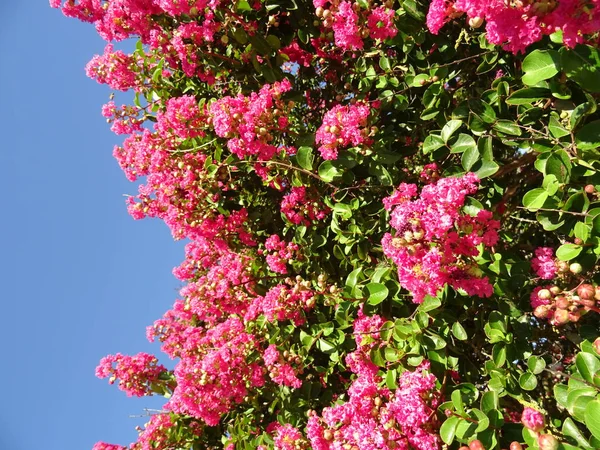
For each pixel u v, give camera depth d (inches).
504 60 111.3
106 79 182.9
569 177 89.2
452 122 107.4
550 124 92.3
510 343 103.5
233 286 184.1
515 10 70.7
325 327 144.5
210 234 183.5
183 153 171.5
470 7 74.1
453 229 92.6
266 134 131.3
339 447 97.5
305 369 166.9
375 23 115.0
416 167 141.9
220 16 147.6
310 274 164.4
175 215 180.9
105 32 176.2
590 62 76.5
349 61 156.6
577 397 76.6
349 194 140.5
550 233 138.6
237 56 157.5
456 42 116.4
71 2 181.2
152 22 164.9
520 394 100.5
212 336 181.6
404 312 127.6
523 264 104.7
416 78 121.0
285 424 149.6
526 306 106.2
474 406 100.3
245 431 178.5
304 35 147.2
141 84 182.9
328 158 123.3
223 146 170.1
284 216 158.7
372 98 146.6
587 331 106.0
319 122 174.2
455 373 114.0
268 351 149.3
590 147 84.9
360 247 136.3
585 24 66.3
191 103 157.8
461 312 117.0
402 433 93.1
